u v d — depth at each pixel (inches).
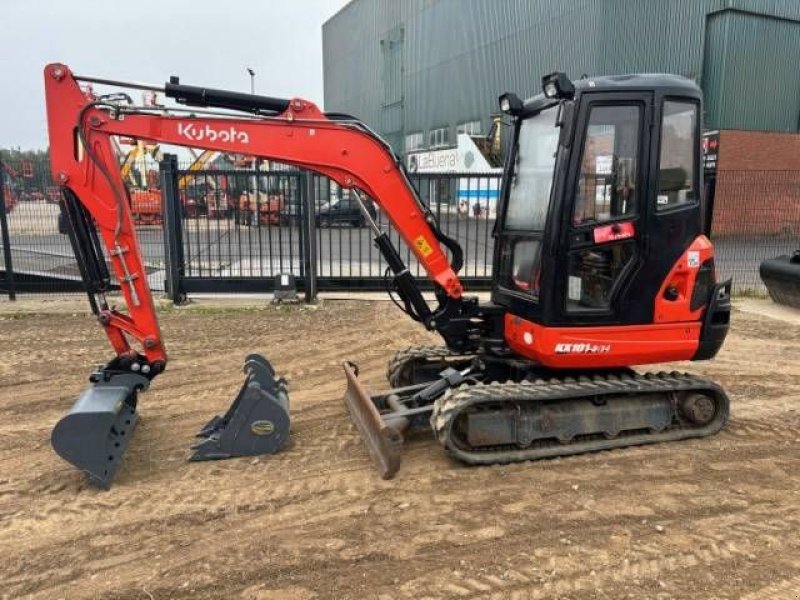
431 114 1476.4
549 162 170.1
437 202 416.2
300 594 112.4
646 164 162.9
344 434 184.7
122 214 159.2
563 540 129.1
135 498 147.0
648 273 167.3
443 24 1373.0
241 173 379.6
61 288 402.9
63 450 148.6
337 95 2190.0
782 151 794.2
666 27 852.0
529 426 166.4
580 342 166.9
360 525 134.8
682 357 176.4
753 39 800.9
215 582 115.9
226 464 165.0
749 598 111.3
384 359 271.3
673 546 127.1
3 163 400.5
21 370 248.8
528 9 1082.1
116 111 156.2
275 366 259.4
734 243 637.9
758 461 166.9
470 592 112.9
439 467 162.9
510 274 186.5
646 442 175.9
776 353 281.7
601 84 158.6
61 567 121.0
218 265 416.5
